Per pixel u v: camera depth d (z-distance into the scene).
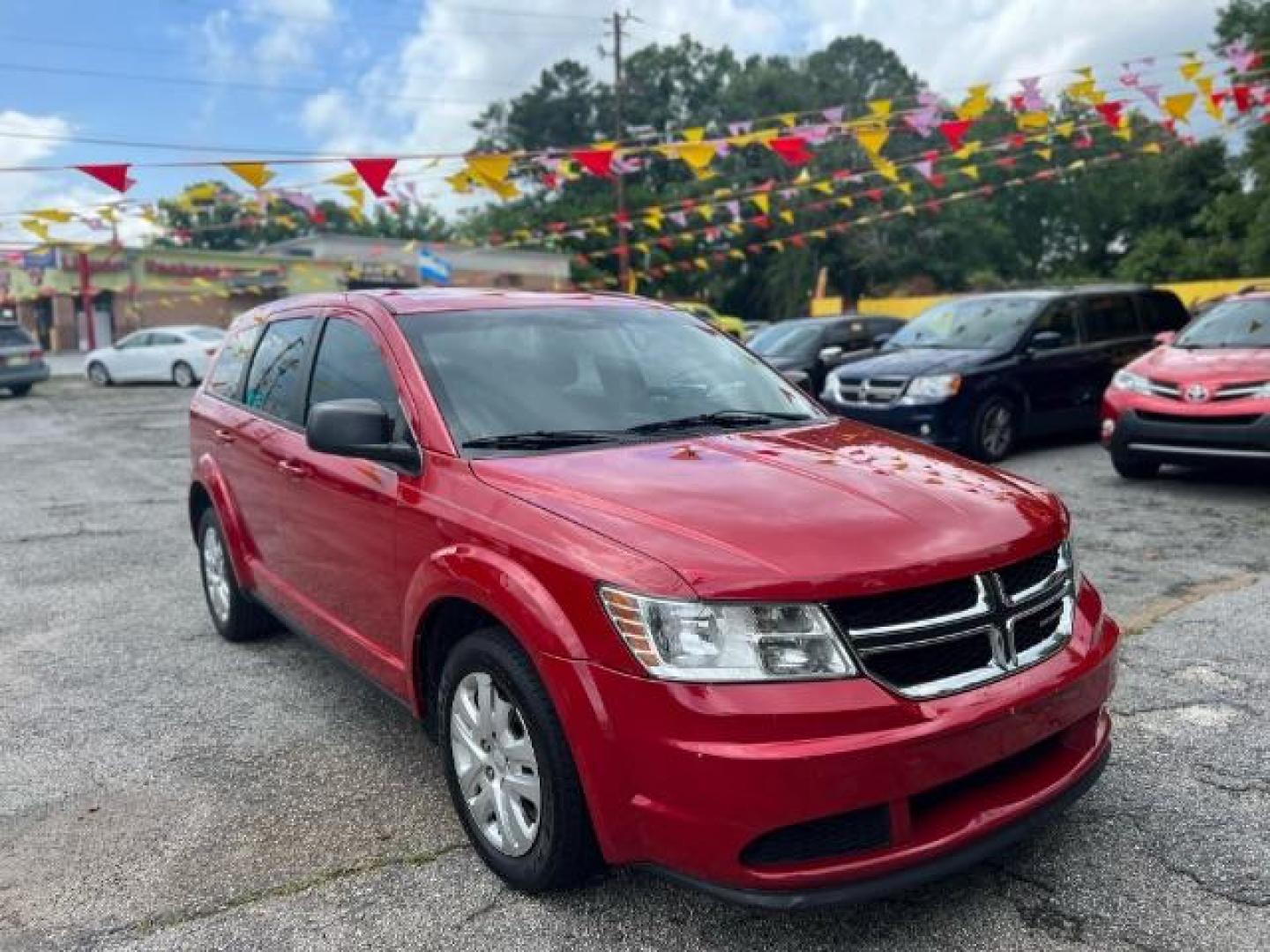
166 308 38.66
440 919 2.93
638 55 70.38
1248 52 11.10
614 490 2.99
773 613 2.51
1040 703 2.72
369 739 4.19
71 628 5.79
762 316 59.66
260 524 4.75
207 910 3.02
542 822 2.85
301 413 4.40
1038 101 10.53
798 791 2.41
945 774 2.55
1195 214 49.69
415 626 3.33
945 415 9.74
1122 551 6.59
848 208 49.91
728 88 68.56
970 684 2.64
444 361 3.74
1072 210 57.94
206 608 6.14
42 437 15.26
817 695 2.47
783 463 3.27
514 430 3.52
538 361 3.88
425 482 3.38
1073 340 10.82
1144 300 11.66
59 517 9.11
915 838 2.56
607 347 4.09
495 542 2.98
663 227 40.72
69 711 4.55
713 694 2.47
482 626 3.24
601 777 2.63
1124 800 3.46
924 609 2.63
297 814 3.57
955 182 52.50
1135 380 8.48
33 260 33.25
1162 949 2.71
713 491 2.97
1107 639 3.10
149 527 8.58
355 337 4.14
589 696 2.63
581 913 2.93
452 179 9.80
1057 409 10.56
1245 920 2.81
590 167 9.56
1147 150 17.05
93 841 3.43
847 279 56.56
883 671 2.56
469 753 3.16
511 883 3.05
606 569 2.65
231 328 5.76
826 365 14.62
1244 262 39.97
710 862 2.48
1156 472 8.99
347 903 3.03
